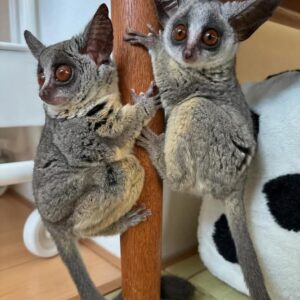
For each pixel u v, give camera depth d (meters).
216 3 0.26
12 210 0.49
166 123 0.25
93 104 0.25
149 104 0.25
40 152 0.27
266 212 0.28
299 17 0.39
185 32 0.24
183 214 0.38
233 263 0.31
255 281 0.25
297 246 0.26
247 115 0.27
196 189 0.25
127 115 0.24
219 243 0.32
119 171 0.25
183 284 0.31
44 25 0.42
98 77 0.25
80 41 0.25
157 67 0.25
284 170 0.27
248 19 0.24
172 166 0.24
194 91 0.25
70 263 0.27
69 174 0.25
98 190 0.25
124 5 0.24
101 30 0.24
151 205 0.26
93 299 0.26
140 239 0.26
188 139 0.24
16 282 0.34
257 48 0.42
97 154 0.25
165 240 0.37
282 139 0.27
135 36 0.24
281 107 0.28
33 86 0.34
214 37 0.24
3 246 0.40
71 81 0.24
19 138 0.48
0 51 0.32
